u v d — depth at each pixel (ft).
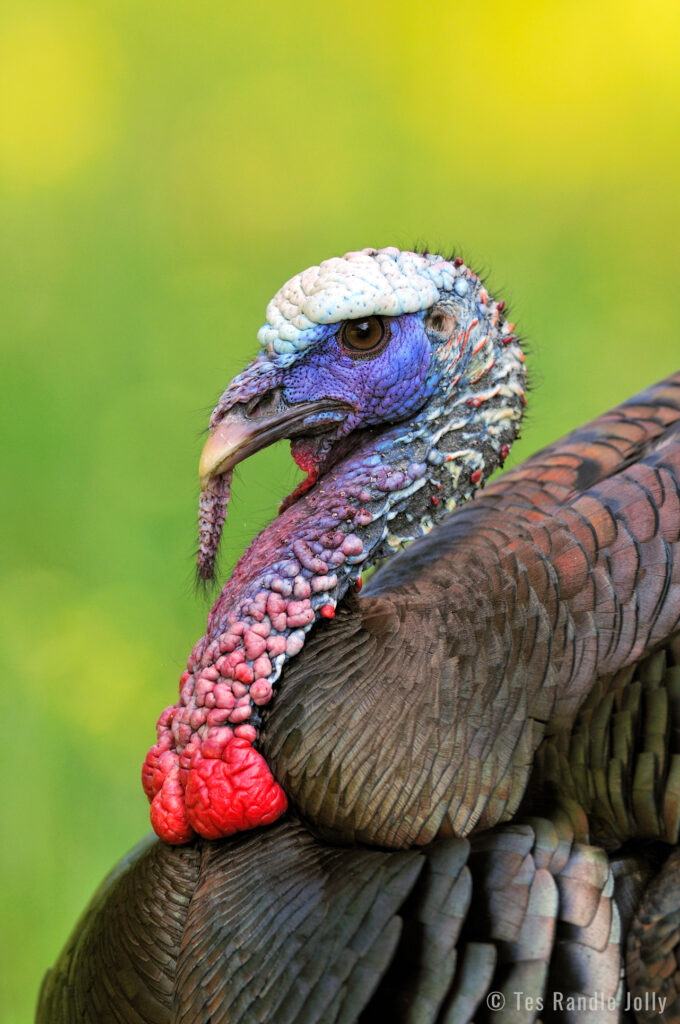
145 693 12.73
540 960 11.25
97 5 20.67
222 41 20.67
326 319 11.42
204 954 11.37
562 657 11.38
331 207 17.51
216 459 11.44
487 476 11.56
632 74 19.77
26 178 17.97
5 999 12.24
